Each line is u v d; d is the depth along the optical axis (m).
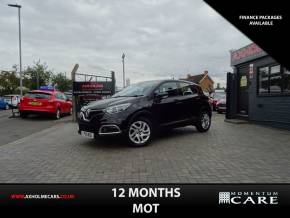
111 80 14.85
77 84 14.01
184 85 8.38
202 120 8.88
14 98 27.09
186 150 6.37
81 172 4.87
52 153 6.42
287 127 9.37
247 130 9.45
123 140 7.80
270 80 10.41
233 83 13.07
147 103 7.00
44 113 14.91
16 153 6.52
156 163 5.31
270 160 5.44
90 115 6.67
